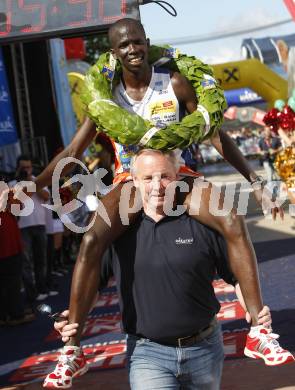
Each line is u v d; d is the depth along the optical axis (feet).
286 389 16.74
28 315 26.96
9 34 18.93
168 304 10.78
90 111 11.28
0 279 26.35
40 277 30.63
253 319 10.75
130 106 11.68
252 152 105.29
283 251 33.94
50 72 41.45
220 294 26.71
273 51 76.95
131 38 11.21
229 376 18.01
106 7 18.42
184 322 10.82
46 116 41.55
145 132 10.84
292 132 23.09
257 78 62.54
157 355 10.98
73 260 39.99
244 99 73.20
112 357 20.52
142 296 10.89
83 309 11.05
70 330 10.90
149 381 10.92
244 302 10.89
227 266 11.19
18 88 39.63
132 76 11.52
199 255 10.80
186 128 10.94
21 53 39.70
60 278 36.04
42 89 41.42
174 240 10.80
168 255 10.74
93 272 11.03
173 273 10.74
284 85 63.31
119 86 11.75
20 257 26.43
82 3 18.58
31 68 41.19
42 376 19.83
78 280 10.98
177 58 11.89
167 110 11.68
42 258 30.37
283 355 10.42
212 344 11.14
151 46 12.03
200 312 10.93
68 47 51.34
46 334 24.80
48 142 41.65
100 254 11.01
